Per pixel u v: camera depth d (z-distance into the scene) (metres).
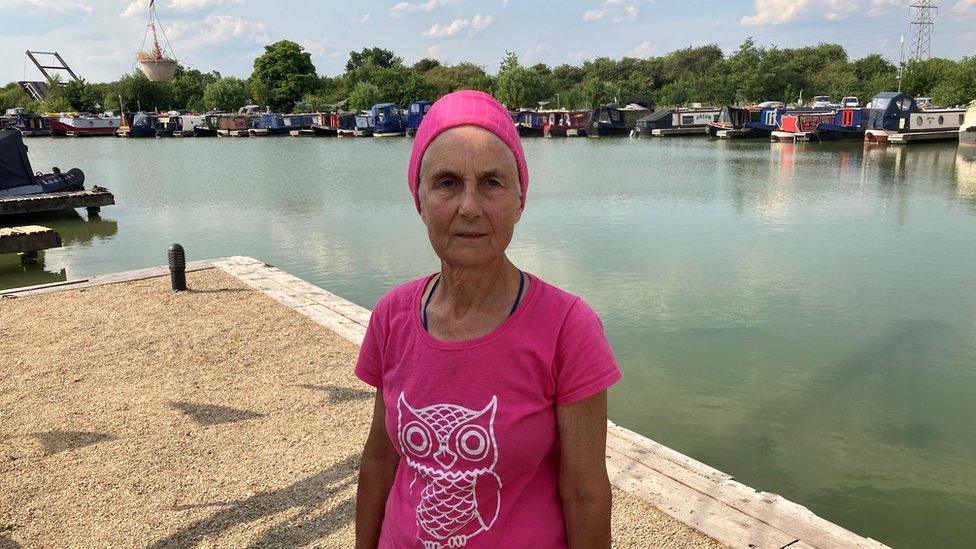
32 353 6.82
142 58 116.25
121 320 7.92
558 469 1.45
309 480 4.30
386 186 26.81
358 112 80.38
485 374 1.35
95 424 5.18
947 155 36.66
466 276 1.38
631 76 89.69
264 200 23.11
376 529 1.74
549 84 87.69
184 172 33.44
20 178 20.94
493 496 1.39
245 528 3.80
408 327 1.46
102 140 65.31
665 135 57.09
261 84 96.94
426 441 1.39
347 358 6.58
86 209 21.62
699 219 18.33
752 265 12.81
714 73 81.56
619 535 3.59
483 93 1.43
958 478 5.44
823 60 85.38
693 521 3.68
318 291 9.09
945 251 13.88
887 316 9.67
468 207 1.32
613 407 6.77
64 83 97.50
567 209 20.31
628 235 16.09
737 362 7.96
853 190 23.73
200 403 5.55
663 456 4.41
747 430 6.27
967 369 7.70
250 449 4.74
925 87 64.94
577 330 1.37
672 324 9.38
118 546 3.66
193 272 10.30
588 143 51.47
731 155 39.19
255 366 6.39
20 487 4.27
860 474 5.51
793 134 47.78
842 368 7.77
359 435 4.93
